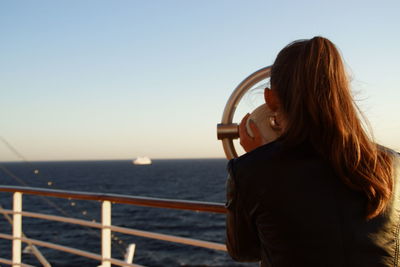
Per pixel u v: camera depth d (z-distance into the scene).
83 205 45.16
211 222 33.09
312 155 0.77
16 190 2.61
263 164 0.79
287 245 0.74
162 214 37.94
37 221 34.72
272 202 0.76
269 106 0.88
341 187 0.74
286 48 0.85
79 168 148.12
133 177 86.62
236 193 0.82
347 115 0.76
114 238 26.42
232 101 1.03
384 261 0.72
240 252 0.86
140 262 20.27
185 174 97.25
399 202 0.76
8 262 2.69
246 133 0.96
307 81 0.77
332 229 0.72
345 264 0.71
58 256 21.52
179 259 20.94
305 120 0.78
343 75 0.79
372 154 0.76
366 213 0.72
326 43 0.81
